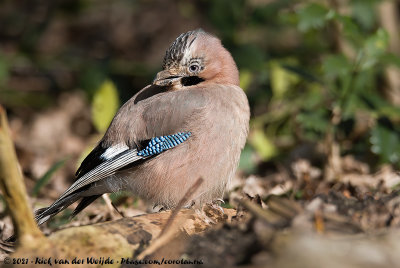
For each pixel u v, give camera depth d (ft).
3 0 57.31
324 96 43.60
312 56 46.32
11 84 54.85
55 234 18.90
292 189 30.14
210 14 44.39
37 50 55.21
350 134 40.68
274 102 44.55
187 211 22.21
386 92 45.34
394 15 47.09
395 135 35.40
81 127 51.11
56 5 53.26
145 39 59.98
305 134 40.91
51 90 55.52
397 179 30.01
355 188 29.04
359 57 35.47
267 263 16.12
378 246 16.37
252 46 43.80
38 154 43.93
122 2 61.11
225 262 16.93
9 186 17.80
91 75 48.91
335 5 43.78
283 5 43.91
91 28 61.26
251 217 18.26
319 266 15.55
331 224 17.85
